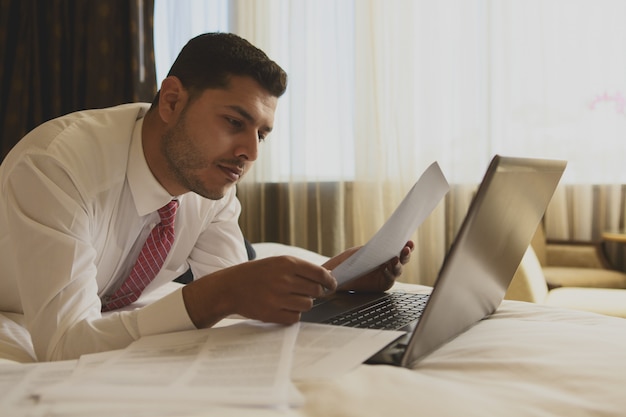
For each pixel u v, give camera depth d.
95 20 3.38
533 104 3.14
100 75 3.38
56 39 3.38
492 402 0.51
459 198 3.21
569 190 3.18
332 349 0.65
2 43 3.39
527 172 0.72
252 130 1.04
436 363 0.64
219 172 1.07
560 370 0.58
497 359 0.63
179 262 1.44
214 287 0.76
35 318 0.87
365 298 1.02
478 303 0.80
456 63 3.21
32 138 1.06
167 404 0.49
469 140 3.20
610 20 3.06
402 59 3.26
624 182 3.11
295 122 3.42
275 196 3.56
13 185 0.95
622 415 0.49
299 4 3.40
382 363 0.63
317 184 3.41
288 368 0.57
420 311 0.91
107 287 1.27
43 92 3.44
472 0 3.18
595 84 3.10
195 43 1.07
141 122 1.17
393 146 3.28
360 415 0.48
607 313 2.12
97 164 1.09
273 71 1.04
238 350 0.64
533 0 3.13
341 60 3.35
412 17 3.25
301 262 0.74
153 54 3.42
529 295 2.12
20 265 0.90
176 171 1.09
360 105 3.32
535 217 0.86
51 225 0.91
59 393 0.50
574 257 3.07
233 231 1.51
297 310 0.74
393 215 0.81
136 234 1.22
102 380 0.54
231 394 0.50
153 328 0.77
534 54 3.14
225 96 1.02
